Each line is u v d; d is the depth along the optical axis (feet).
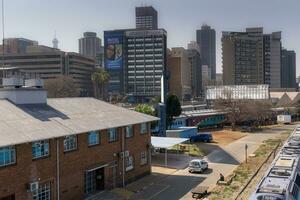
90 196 116.47
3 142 82.17
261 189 82.64
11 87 115.44
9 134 88.07
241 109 351.05
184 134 233.96
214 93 467.11
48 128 100.17
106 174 123.34
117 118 131.75
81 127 109.91
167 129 260.62
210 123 351.67
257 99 425.28
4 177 86.58
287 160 105.19
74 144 109.60
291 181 88.17
